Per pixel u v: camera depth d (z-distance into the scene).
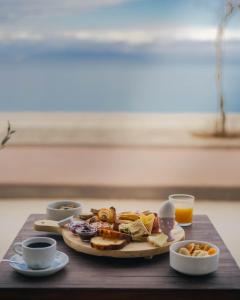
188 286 1.40
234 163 4.90
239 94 4.86
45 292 1.39
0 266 1.55
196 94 4.93
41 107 5.43
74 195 4.18
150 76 5.10
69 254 1.65
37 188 4.16
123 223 1.73
